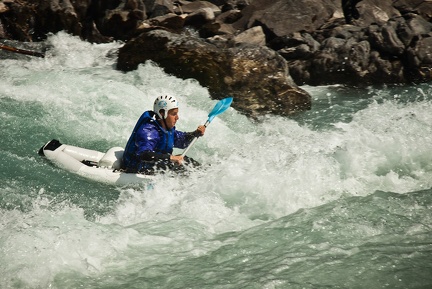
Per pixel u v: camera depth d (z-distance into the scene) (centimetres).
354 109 3550
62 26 4419
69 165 2595
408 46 3953
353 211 2130
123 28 4491
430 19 4666
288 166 2445
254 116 3400
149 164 2530
